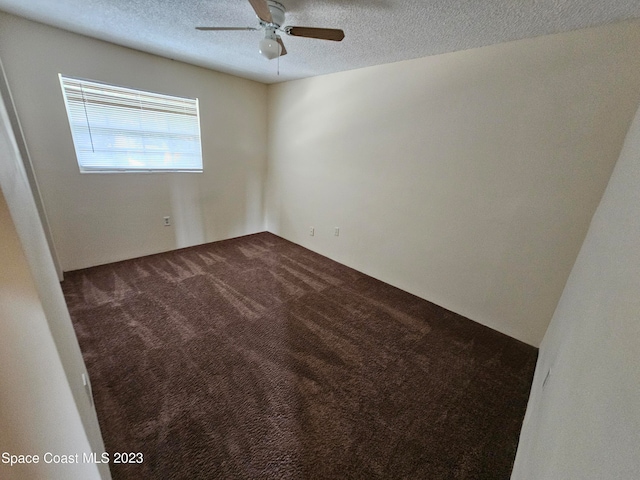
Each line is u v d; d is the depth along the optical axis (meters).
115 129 2.88
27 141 2.41
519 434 1.48
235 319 2.30
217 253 3.65
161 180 3.31
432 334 2.26
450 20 1.68
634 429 0.39
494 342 2.20
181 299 2.54
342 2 1.56
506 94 2.00
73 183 2.73
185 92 3.21
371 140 2.92
